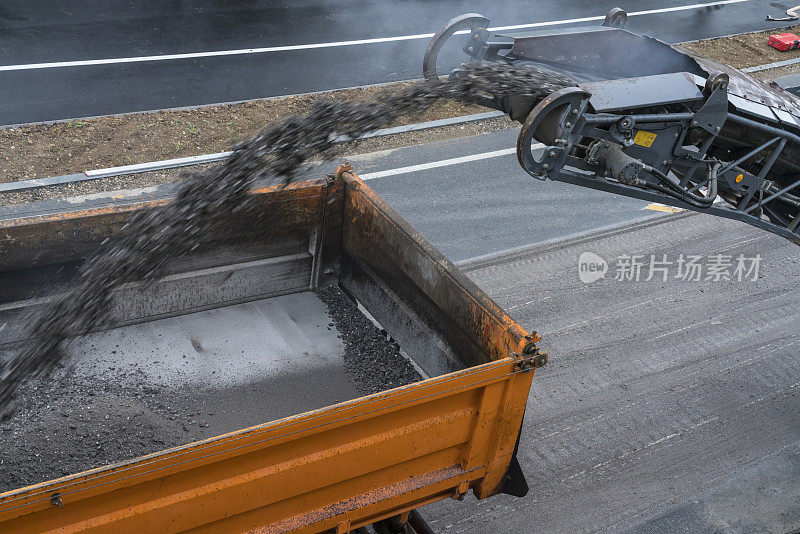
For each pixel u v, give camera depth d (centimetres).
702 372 663
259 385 470
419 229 817
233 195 493
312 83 1121
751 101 454
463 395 375
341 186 531
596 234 848
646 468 561
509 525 504
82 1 1284
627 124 409
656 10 1622
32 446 408
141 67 1102
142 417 435
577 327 701
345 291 564
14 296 466
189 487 314
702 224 893
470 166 967
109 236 478
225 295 523
